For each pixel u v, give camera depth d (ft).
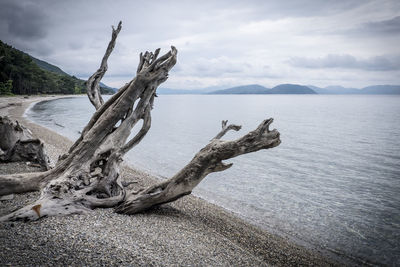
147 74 27.68
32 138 38.93
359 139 112.37
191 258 18.79
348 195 46.47
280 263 23.54
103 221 21.93
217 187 47.98
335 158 76.84
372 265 25.52
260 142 22.71
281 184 51.65
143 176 48.78
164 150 81.97
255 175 57.67
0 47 343.46
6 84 344.90
